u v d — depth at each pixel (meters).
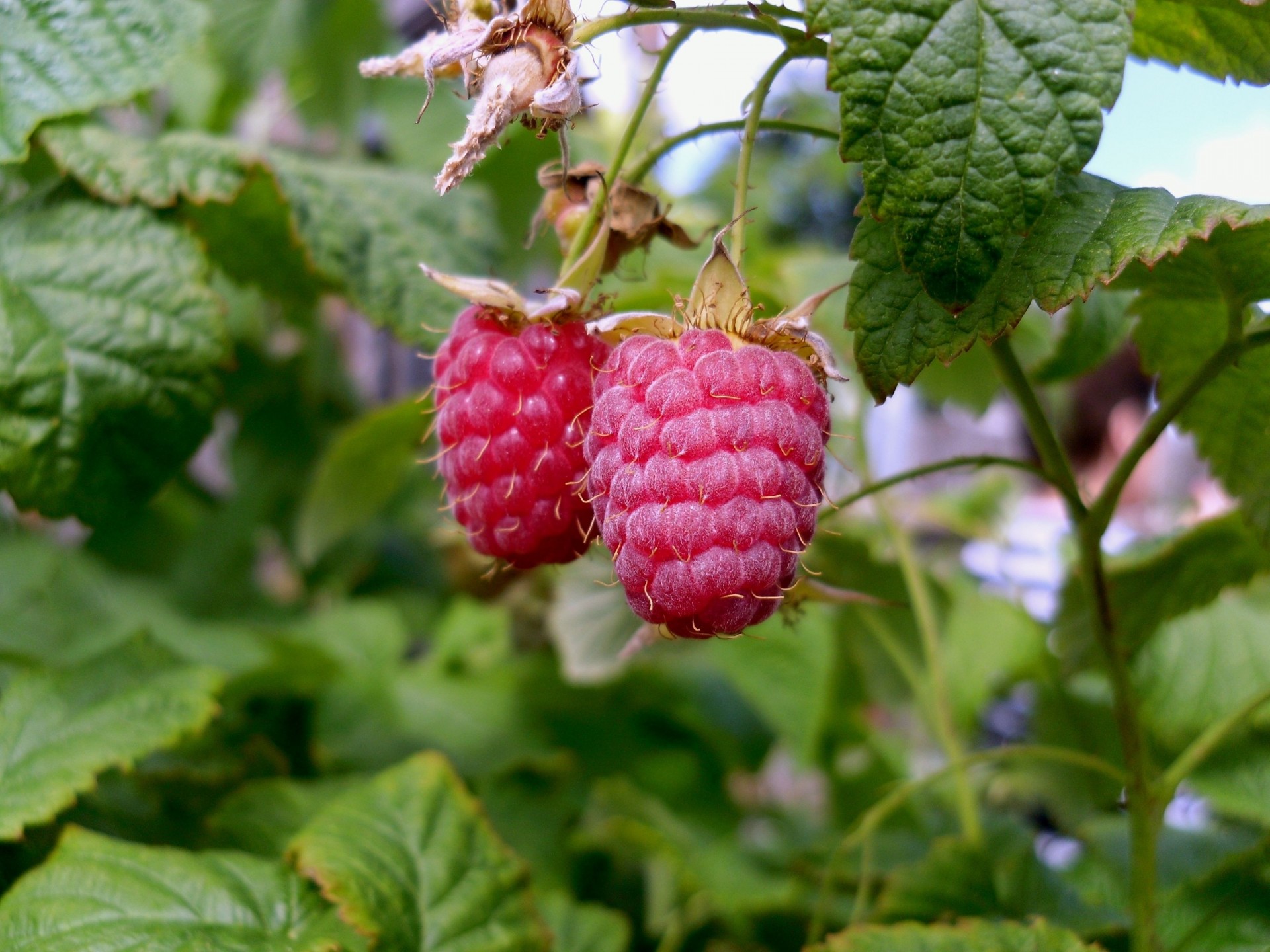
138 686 0.13
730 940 0.19
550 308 0.11
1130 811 0.12
